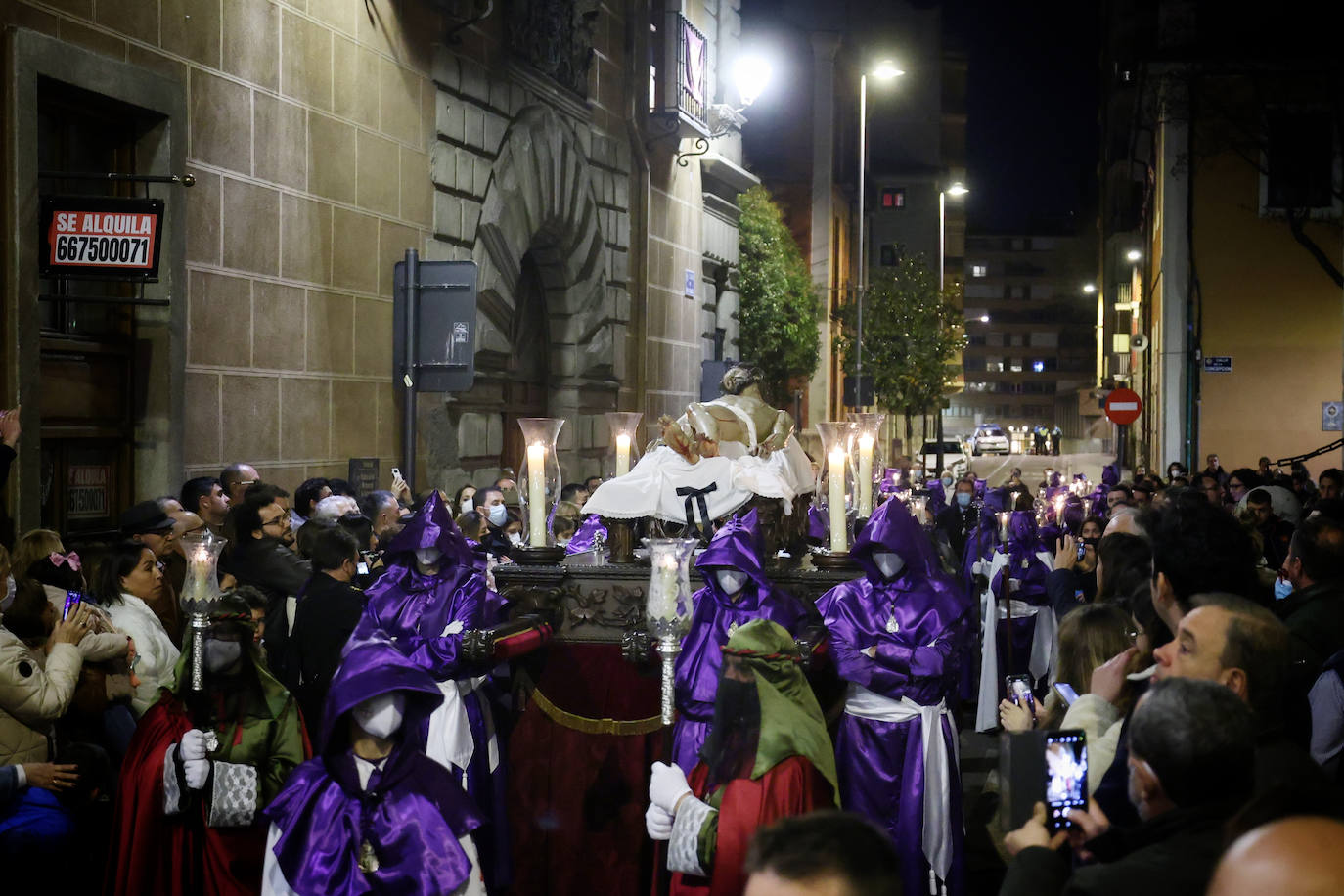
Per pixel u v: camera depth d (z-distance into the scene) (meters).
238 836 5.49
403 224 13.52
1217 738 2.82
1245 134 29.33
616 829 6.86
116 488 9.72
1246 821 2.18
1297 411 29.94
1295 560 5.75
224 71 10.50
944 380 50.50
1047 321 142.88
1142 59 30.09
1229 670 3.46
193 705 5.60
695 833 4.48
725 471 7.20
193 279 10.12
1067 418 101.06
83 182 9.32
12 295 8.23
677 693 6.21
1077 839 3.26
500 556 9.42
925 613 6.36
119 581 6.72
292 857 4.50
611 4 19.33
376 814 4.54
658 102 21.02
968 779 9.95
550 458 7.51
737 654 4.58
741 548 6.18
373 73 12.87
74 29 8.82
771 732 4.50
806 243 48.22
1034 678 11.48
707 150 22.53
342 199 12.34
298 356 11.64
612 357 19.11
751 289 33.12
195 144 10.12
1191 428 30.06
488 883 6.74
